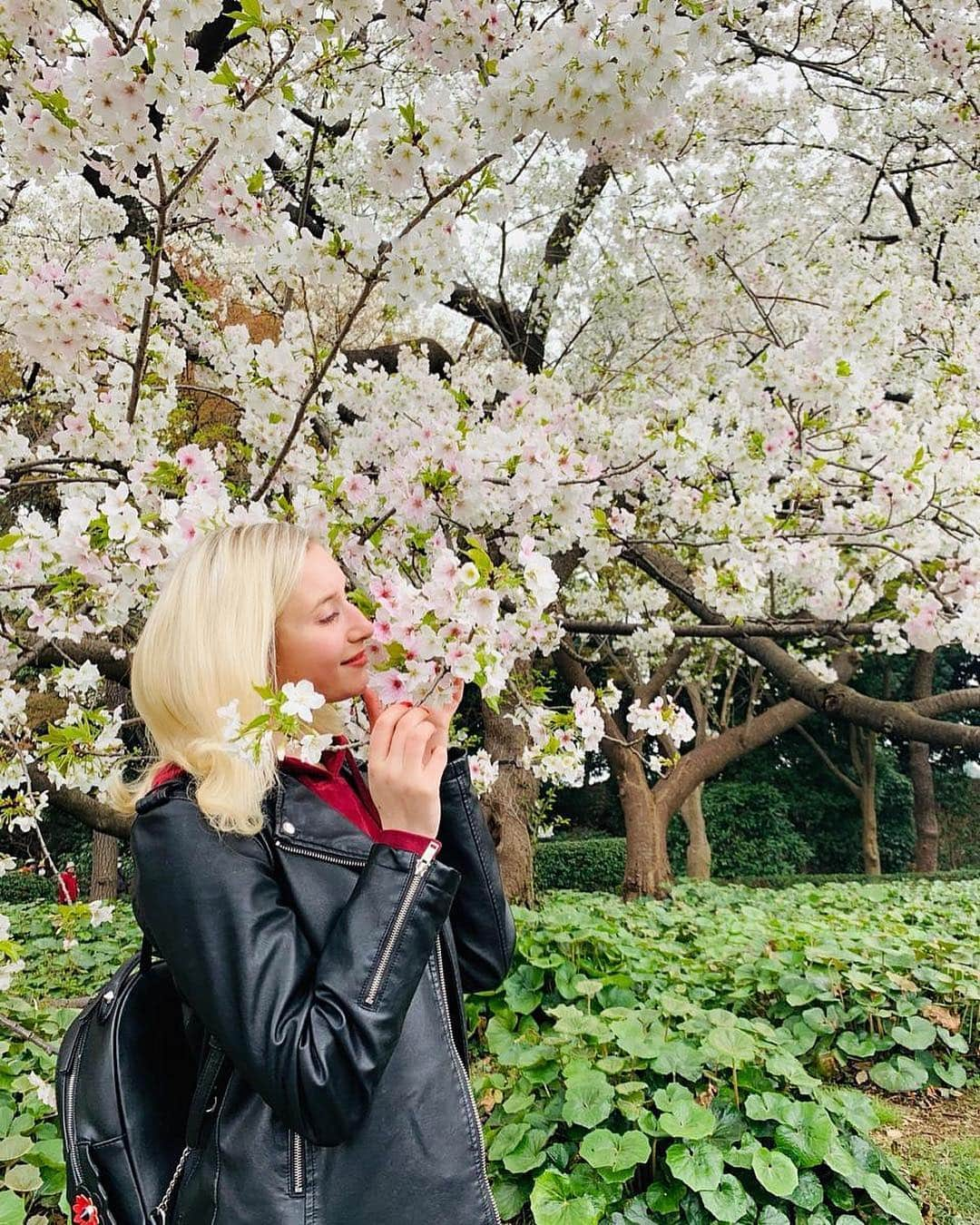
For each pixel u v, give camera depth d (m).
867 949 4.13
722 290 4.75
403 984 0.88
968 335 4.32
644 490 3.67
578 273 6.05
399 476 2.61
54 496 4.30
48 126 1.84
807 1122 2.60
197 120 1.96
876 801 14.70
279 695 0.97
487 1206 0.97
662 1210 2.45
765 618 3.77
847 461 3.73
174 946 0.90
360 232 2.17
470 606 1.23
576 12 1.52
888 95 4.96
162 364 3.12
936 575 3.45
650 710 2.16
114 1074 0.99
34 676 5.96
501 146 1.59
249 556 1.09
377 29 2.93
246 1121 0.91
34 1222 2.40
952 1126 3.20
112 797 1.13
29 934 5.74
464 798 1.22
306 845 0.99
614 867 13.05
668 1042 2.95
